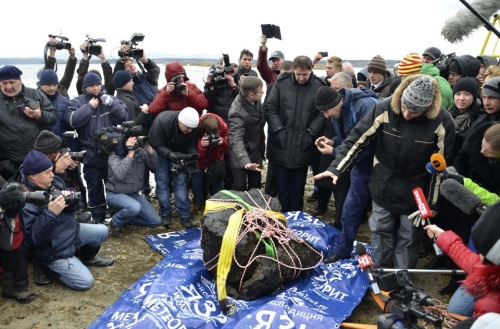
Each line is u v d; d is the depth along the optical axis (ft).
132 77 20.39
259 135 17.44
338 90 15.16
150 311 11.00
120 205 16.46
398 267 12.61
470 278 5.45
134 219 17.46
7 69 14.55
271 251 12.34
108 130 16.20
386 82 19.13
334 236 15.53
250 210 13.03
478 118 13.15
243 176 16.89
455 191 9.42
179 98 17.71
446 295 12.89
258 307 11.35
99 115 16.87
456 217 12.94
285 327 10.47
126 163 15.79
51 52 19.22
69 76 20.39
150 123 18.06
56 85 17.03
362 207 13.73
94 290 13.20
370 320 11.89
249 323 10.55
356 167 13.55
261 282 11.96
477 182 12.15
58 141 13.56
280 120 16.78
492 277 5.11
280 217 13.41
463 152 12.31
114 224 16.70
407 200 12.03
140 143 15.96
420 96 10.61
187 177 17.83
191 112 15.93
